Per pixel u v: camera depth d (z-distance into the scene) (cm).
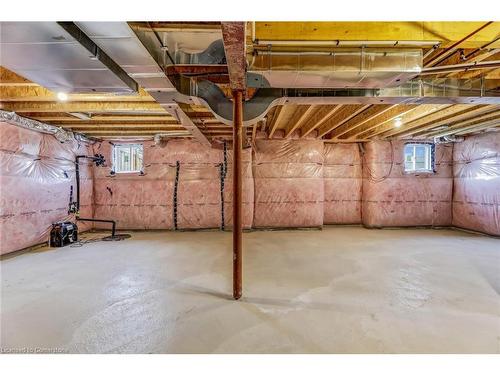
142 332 189
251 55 197
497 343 177
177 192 564
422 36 188
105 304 229
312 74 201
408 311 218
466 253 385
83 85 218
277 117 396
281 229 564
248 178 548
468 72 253
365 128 469
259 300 236
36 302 232
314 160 564
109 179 560
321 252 390
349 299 238
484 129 482
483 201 516
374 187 580
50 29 140
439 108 351
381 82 213
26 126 375
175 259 357
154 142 554
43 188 424
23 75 197
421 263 339
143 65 182
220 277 291
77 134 487
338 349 171
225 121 271
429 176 587
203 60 198
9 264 336
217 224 568
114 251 398
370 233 532
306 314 212
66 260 353
